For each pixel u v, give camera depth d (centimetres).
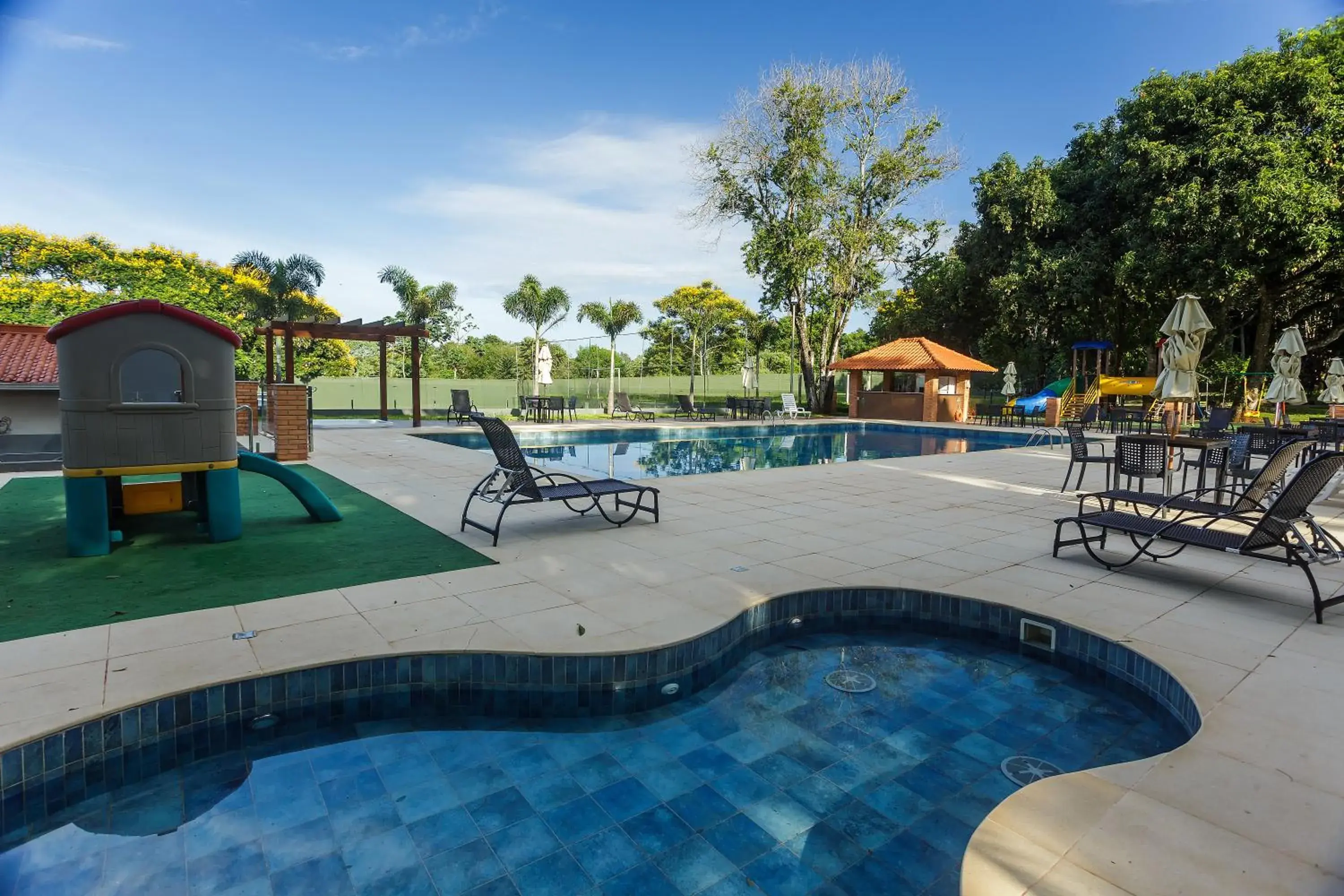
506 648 338
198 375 518
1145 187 2328
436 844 228
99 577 444
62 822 238
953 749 295
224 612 380
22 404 1095
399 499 738
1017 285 2558
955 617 439
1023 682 366
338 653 325
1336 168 1986
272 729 305
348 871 213
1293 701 293
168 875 210
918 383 2748
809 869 218
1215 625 387
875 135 2620
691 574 476
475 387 3041
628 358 4750
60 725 253
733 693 349
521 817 244
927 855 226
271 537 562
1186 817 212
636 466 1296
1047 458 1280
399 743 297
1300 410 2711
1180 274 2219
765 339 3500
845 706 337
